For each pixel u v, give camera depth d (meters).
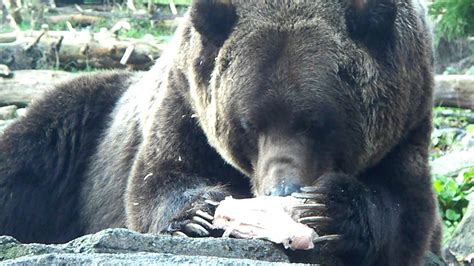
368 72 10.98
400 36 11.32
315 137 10.88
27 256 7.66
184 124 12.17
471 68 26.72
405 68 11.33
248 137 11.03
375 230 10.86
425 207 11.85
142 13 32.12
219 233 10.38
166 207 11.55
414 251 11.72
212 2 11.30
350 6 11.14
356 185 10.78
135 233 8.48
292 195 10.07
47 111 15.45
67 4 35.44
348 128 10.93
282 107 10.70
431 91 12.00
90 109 15.38
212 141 11.58
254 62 10.85
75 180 15.13
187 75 11.98
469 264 14.88
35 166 15.24
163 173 12.12
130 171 13.21
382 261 11.28
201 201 11.02
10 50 25.28
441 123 22.75
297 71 10.74
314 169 10.91
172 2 30.78
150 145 12.43
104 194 14.16
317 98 10.70
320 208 10.30
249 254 9.00
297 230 9.52
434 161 19.14
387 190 11.58
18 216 15.24
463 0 21.11
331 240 10.41
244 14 11.23
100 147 14.86
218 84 11.17
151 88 13.47
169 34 31.05
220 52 11.22
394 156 11.70
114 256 7.55
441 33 22.33
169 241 8.60
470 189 17.69
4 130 15.54
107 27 31.28
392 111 11.21
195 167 12.19
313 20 11.04
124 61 24.58
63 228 15.13
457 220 17.19
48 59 25.42
